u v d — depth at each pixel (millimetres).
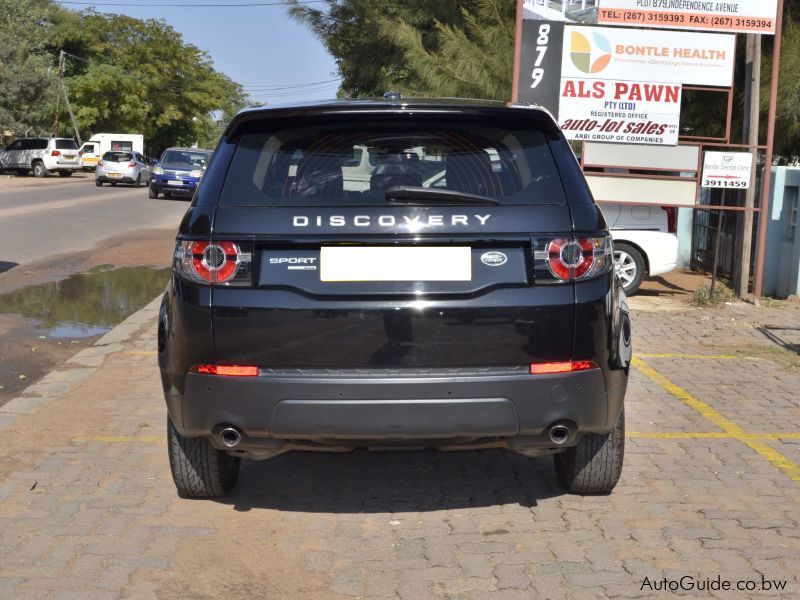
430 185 3822
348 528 4227
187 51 77375
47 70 48312
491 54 14570
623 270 11023
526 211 3734
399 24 17094
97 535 4109
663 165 10758
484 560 3863
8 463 5051
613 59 10617
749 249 11188
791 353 8297
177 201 30062
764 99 12453
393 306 3629
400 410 3652
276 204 3764
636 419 6078
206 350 3707
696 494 4656
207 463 4363
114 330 8992
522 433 3738
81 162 47688
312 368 3672
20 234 18594
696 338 8969
